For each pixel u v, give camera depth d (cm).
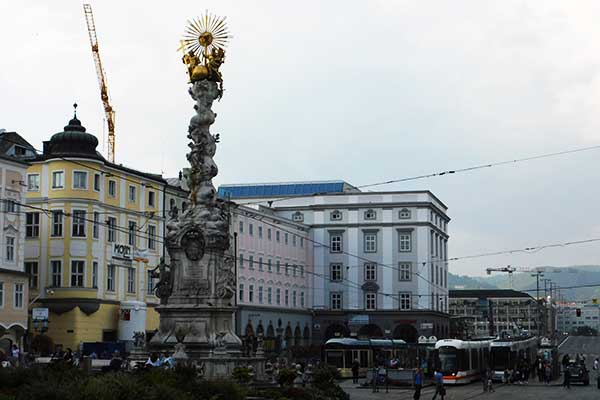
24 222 7025
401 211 12119
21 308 6856
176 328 4403
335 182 13562
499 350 7756
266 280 11025
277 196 12712
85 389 2733
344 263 12219
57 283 7456
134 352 4453
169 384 3078
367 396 5441
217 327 4431
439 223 13088
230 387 3294
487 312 17950
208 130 4622
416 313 11875
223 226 4500
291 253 11862
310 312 12219
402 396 5500
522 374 7638
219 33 4691
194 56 4650
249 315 10444
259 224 10919
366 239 12212
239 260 10288
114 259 7819
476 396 5688
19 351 6078
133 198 8162
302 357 8531
